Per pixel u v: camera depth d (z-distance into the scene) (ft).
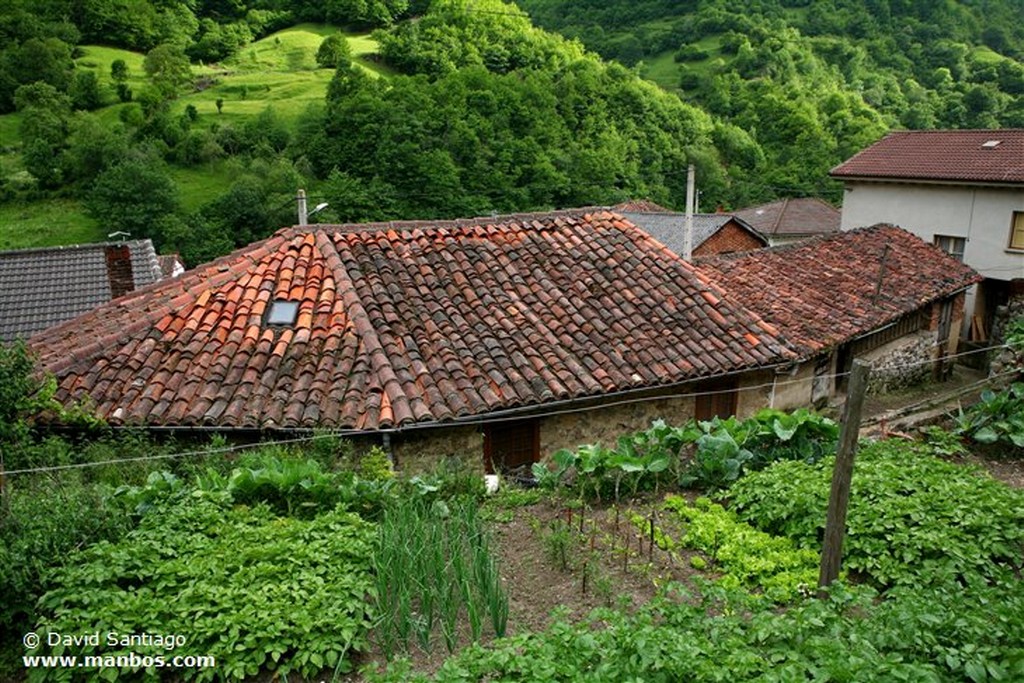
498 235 41.04
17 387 24.18
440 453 30.40
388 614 18.24
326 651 17.13
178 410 27.81
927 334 60.44
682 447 31.37
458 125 110.42
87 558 19.66
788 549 22.80
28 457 24.44
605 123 123.13
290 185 115.85
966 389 44.21
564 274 38.91
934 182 73.10
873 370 54.80
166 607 17.81
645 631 15.11
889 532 22.31
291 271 35.63
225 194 119.85
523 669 14.60
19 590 17.85
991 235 70.79
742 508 25.79
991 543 21.65
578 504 26.81
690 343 35.81
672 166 121.60
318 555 20.18
